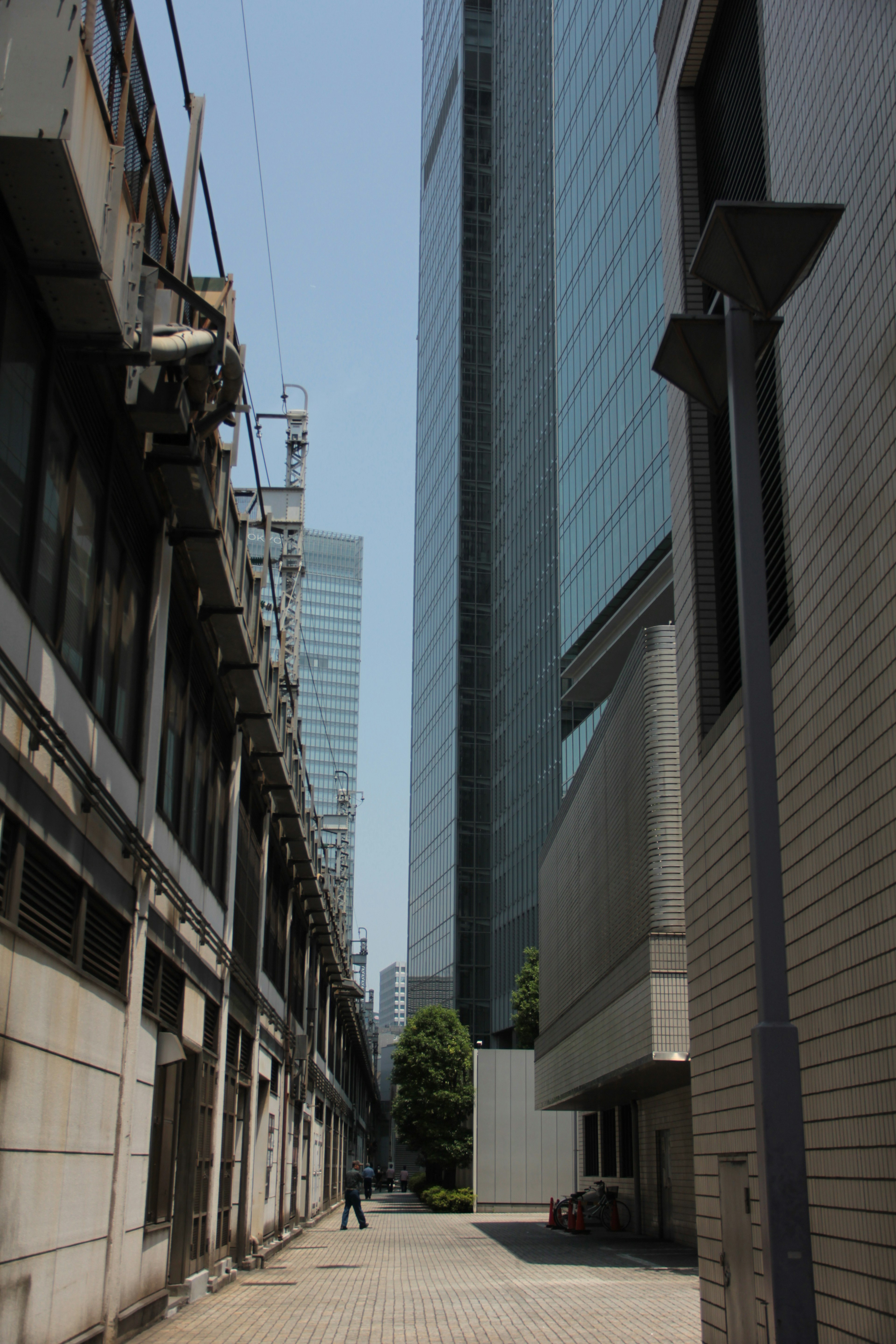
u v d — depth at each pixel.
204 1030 16.53
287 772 23.27
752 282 6.63
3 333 7.70
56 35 6.95
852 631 8.12
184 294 10.62
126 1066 11.09
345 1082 63.97
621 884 23.09
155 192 9.98
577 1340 12.73
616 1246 26.94
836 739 8.41
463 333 105.31
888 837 7.34
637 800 21.33
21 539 8.22
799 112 9.80
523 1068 46.50
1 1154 7.45
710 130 13.86
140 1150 11.93
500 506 93.81
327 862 45.06
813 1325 5.36
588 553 52.16
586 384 54.84
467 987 84.44
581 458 54.75
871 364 7.85
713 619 12.82
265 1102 25.22
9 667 7.49
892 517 7.41
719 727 11.55
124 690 11.63
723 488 12.96
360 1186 62.44
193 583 14.84
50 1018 8.60
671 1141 27.83
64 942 9.30
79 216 7.37
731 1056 10.72
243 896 21.09
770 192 10.77
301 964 34.72
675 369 7.63
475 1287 18.42
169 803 13.98
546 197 84.62
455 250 111.25
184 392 11.02
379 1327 13.59
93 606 10.24
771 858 6.06
